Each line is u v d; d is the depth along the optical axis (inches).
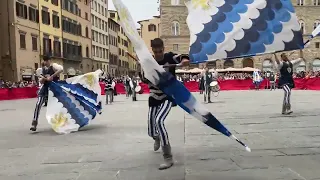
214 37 171.2
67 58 2034.9
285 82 410.6
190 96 167.3
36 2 1717.5
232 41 169.6
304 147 231.1
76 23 2202.3
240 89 1353.3
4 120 448.5
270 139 260.8
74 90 340.8
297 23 171.3
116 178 178.7
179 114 456.8
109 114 489.7
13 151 249.1
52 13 1883.6
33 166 206.2
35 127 337.4
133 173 186.4
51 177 183.6
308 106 501.7
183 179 172.7
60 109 331.9
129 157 221.5
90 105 345.7
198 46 171.3
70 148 253.8
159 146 233.6
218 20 174.1
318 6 2169.0
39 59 1733.5
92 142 274.5
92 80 354.3
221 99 753.6
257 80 1296.8
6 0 1530.5
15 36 1542.8
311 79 1103.0
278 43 169.5
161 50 191.3
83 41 2321.6
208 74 677.9
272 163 194.7
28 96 1163.3
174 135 292.8
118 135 303.6
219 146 242.8
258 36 169.6
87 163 209.6
